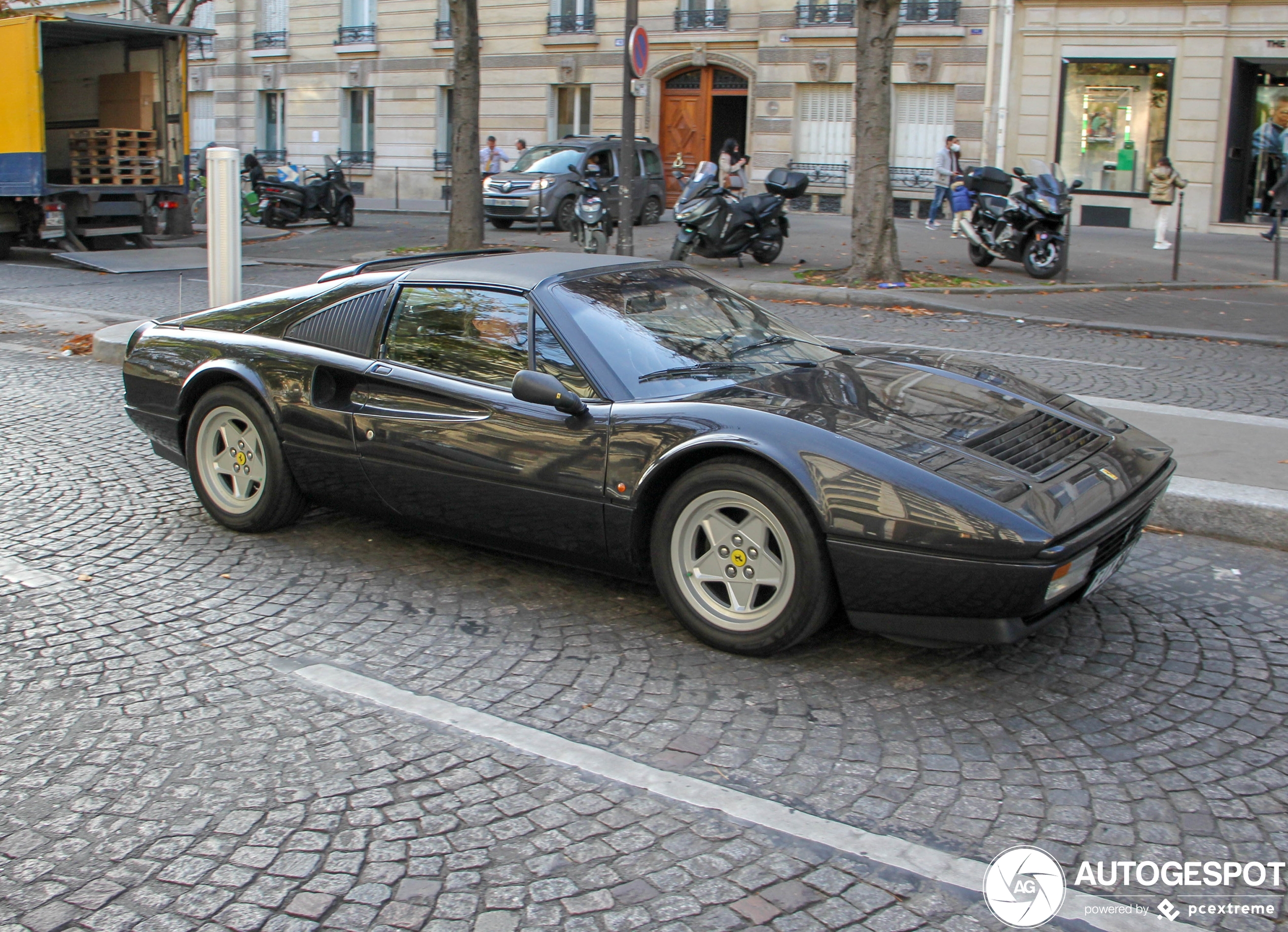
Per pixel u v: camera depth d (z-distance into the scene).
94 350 10.02
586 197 18.33
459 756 3.32
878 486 3.55
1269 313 12.34
